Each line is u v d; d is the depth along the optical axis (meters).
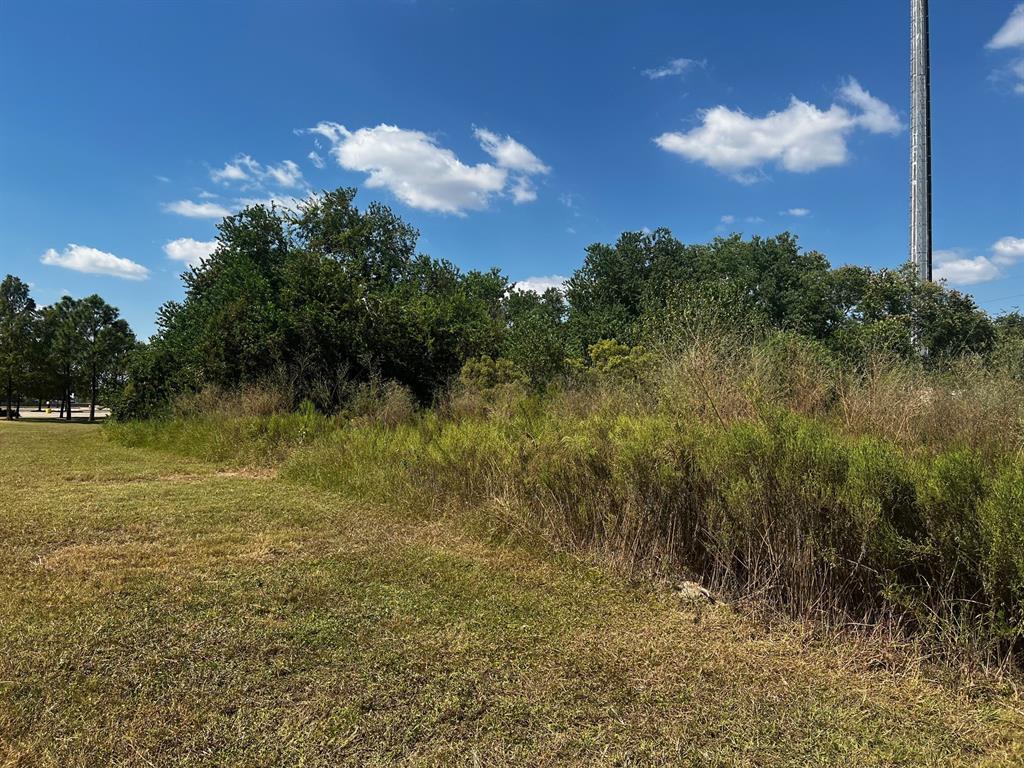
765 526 3.69
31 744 2.30
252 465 9.80
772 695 2.74
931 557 3.10
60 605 3.62
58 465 10.00
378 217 28.78
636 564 4.42
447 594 3.96
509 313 39.62
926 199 21.70
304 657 3.03
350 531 5.51
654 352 7.37
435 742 2.37
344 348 15.03
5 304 41.66
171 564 4.45
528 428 6.79
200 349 15.71
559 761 2.26
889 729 2.48
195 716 2.50
